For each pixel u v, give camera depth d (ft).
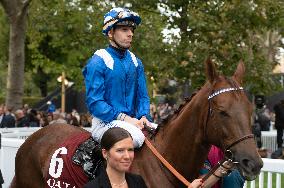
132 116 15.40
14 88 57.00
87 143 15.14
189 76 44.39
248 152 12.37
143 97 15.60
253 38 47.01
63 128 16.72
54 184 15.43
